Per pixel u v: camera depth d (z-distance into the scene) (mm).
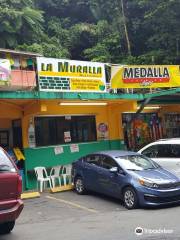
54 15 38406
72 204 14164
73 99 16562
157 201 12797
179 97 20781
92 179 15055
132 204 13008
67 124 18562
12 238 9391
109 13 36500
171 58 30125
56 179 17609
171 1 29578
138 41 34656
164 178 13141
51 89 15914
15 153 16891
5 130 17875
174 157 15258
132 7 34875
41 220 11883
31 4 33062
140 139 20828
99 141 19391
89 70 17016
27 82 15109
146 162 14375
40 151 17500
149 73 18391
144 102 19156
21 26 30594
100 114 19562
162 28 31031
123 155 14523
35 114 16781
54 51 31688
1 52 15766
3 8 29469
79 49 36188
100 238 8836
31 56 16156
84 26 35625
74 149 18516
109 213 12445
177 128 22391
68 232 9773
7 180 8945
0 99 15312
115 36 34250
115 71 17969
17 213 9062
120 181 13562
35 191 16359
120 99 17984
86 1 38219
